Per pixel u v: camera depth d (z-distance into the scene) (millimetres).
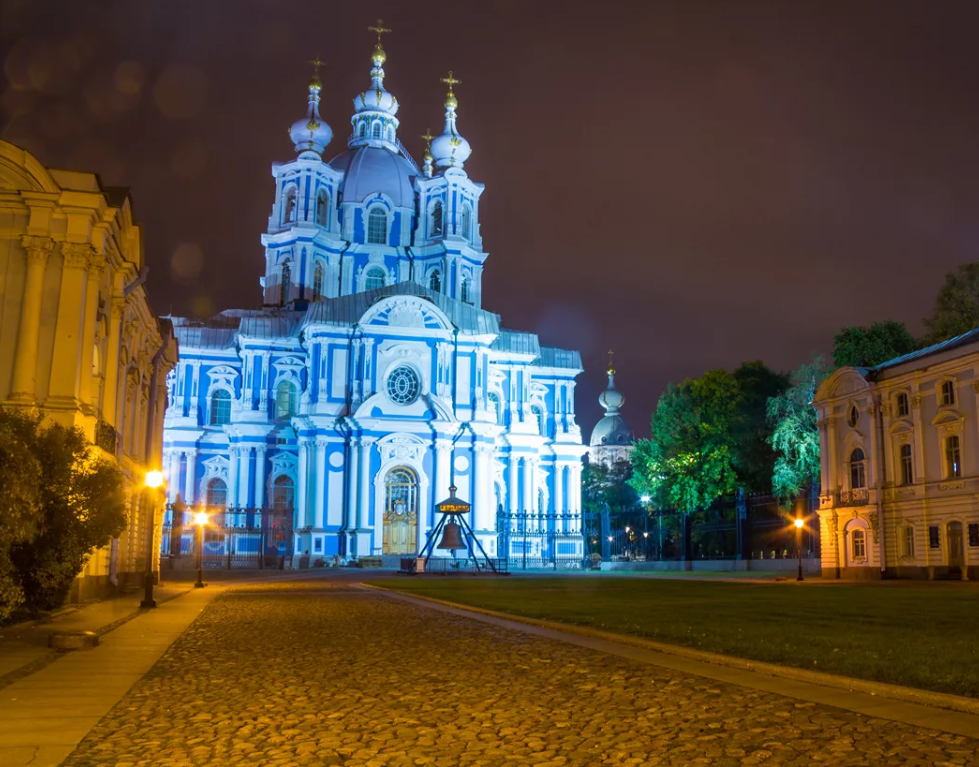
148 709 10602
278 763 8172
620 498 126000
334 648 16312
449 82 96812
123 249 33062
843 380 53062
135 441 38688
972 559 43938
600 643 16609
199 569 41125
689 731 9141
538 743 8758
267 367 79250
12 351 27375
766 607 24141
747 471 71812
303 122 88312
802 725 9281
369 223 90188
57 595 23766
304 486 73375
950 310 63250
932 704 10164
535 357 86312
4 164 27453
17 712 10430
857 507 51031
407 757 8328
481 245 93000
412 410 75000
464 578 51812
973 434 44562
